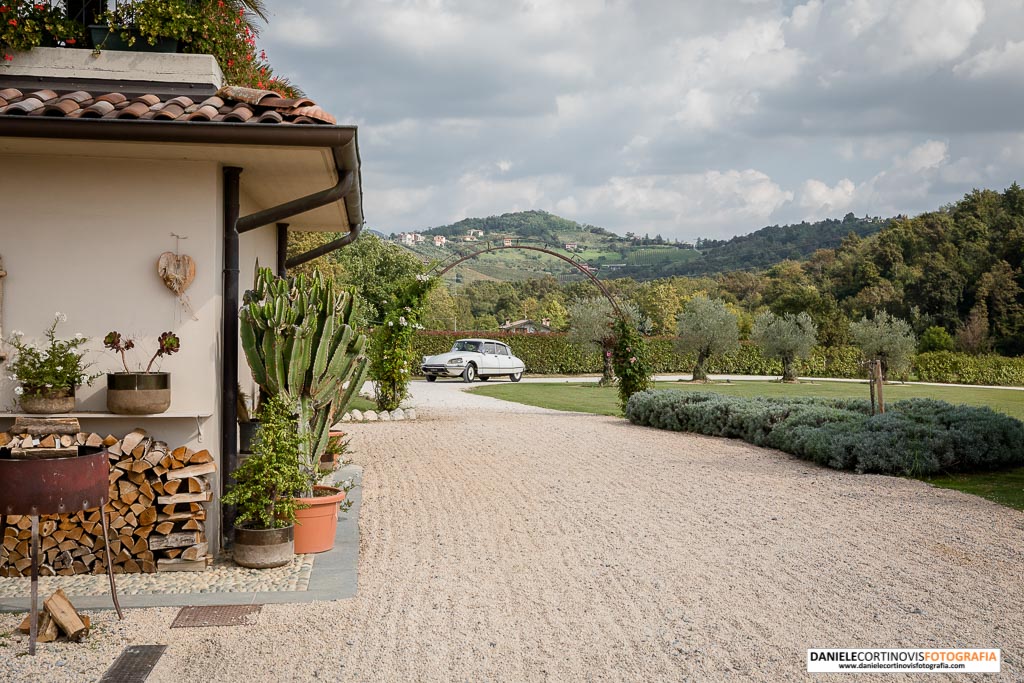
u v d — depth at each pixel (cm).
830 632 425
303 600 477
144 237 554
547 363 4056
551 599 481
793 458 1069
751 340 4038
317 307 604
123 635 417
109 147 526
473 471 957
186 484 541
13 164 544
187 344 557
